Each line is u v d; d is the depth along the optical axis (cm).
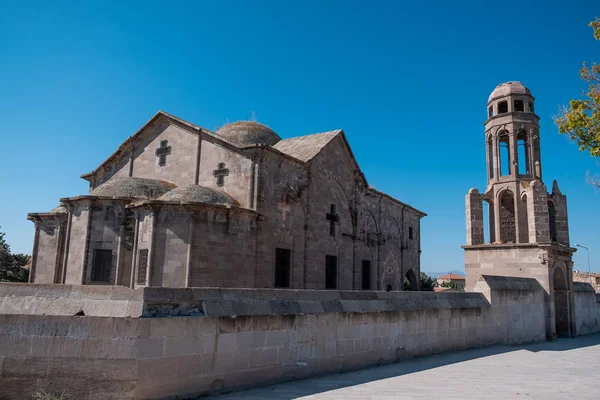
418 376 1268
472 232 2639
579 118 1761
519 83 2997
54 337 899
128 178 2653
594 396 1084
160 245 2188
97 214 2430
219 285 2228
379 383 1156
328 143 3181
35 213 3025
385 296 1521
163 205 2186
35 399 873
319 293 1309
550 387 1178
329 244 3119
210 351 998
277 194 2664
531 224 2497
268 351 1118
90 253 2397
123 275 2353
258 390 1046
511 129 2916
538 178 2850
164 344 923
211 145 2770
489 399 1015
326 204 3134
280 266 2673
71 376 884
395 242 4262
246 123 3750
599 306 3403
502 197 2925
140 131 3091
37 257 3005
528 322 2262
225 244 2280
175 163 2917
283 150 3325
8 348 898
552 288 2458
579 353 1967
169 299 966
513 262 2498
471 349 1852
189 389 952
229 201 2461
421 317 1627
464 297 1919
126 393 869
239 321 1063
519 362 1617
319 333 1252
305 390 1055
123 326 896
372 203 3853
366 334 1397
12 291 985
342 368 1303
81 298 955
